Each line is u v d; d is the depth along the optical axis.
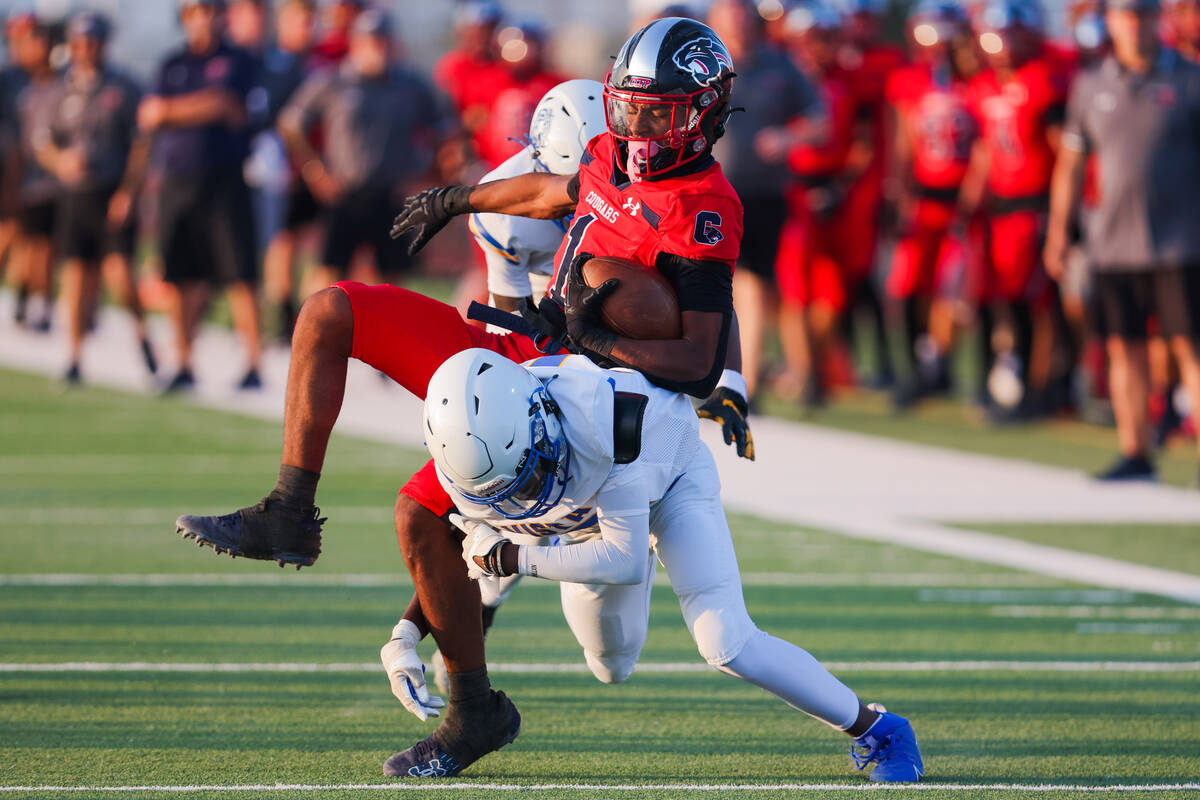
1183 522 27.00
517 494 12.59
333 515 27.17
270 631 19.53
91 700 16.39
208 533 13.45
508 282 15.64
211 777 13.91
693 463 13.48
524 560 12.77
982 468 31.95
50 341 49.78
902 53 39.28
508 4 86.12
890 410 39.88
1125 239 29.33
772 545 25.16
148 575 22.50
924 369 41.00
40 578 22.16
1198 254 29.02
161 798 13.27
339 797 13.37
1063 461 32.88
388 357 13.77
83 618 19.94
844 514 27.53
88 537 24.92
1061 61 35.09
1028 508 28.09
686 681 17.75
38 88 46.81
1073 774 14.36
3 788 13.46
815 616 20.77
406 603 21.16
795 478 30.73
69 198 40.78
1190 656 18.89
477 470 12.29
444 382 12.37
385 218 42.53
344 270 42.88
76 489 28.89
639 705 16.73
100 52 40.19
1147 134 28.92
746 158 36.38
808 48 38.47
